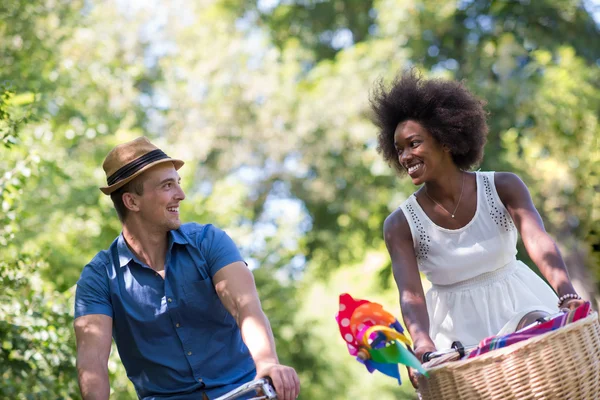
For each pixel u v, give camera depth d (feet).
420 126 16.46
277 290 56.80
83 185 40.32
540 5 60.49
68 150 41.98
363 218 67.26
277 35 74.59
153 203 15.47
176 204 15.65
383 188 62.85
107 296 15.67
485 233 16.76
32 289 26.76
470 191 16.84
